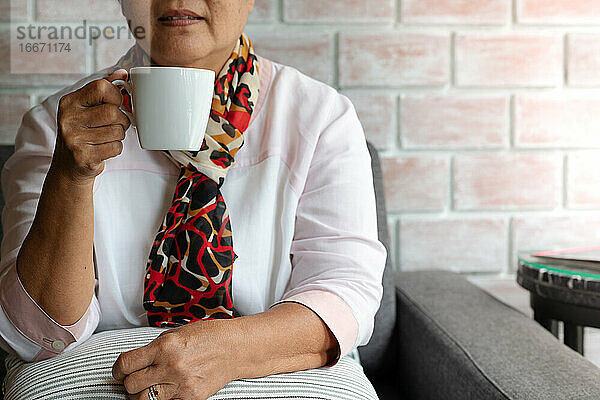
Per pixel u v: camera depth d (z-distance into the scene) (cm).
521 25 177
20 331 97
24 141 112
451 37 176
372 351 151
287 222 113
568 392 101
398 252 179
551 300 145
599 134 181
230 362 89
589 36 179
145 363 85
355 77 174
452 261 180
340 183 114
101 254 107
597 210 182
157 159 112
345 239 112
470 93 178
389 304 152
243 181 114
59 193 89
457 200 179
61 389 87
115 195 110
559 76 179
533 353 118
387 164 177
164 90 78
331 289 104
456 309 143
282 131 116
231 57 115
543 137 180
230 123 112
